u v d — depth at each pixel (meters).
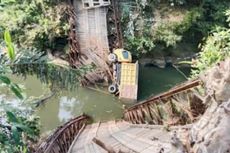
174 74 20.89
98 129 14.88
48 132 15.91
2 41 6.09
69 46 20.42
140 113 14.29
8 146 4.85
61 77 6.13
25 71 5.69
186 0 21.45
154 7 21.64
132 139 11.88
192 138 6.35
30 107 10.90
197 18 20.78
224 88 6.42
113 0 21.03
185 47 21.34
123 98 19.12
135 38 20.91
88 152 11.27
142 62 21.31
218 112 6.14
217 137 5.91
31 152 8.56
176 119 11.48
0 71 4.83
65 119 17.62
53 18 20.39
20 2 20.31
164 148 7.63
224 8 20.92
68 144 12.88
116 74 19.55
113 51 20.41
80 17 20.95
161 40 20.75
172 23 20.78
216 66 7.17
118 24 21.05
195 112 10.40
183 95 11.05
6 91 10.64
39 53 5.93
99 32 20.94
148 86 20.14
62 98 18.70
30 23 20.09
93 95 19.30
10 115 4.56
